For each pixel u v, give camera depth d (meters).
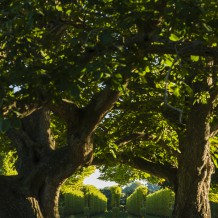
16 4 9.72
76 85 9.05
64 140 20.86
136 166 21.05
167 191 67.00
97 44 9.77
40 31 11.41
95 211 80.88
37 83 9.60
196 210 18.41
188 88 10.84
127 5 9.77
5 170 40.97
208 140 17.61
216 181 38.00
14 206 12.96
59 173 13.41
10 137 14.35
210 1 9.32
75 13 10.80
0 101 9.25
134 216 77.75
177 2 8.59
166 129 18.64
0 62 12.01
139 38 9.95
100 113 12.29
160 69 14.55
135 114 18.78
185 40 10.75
